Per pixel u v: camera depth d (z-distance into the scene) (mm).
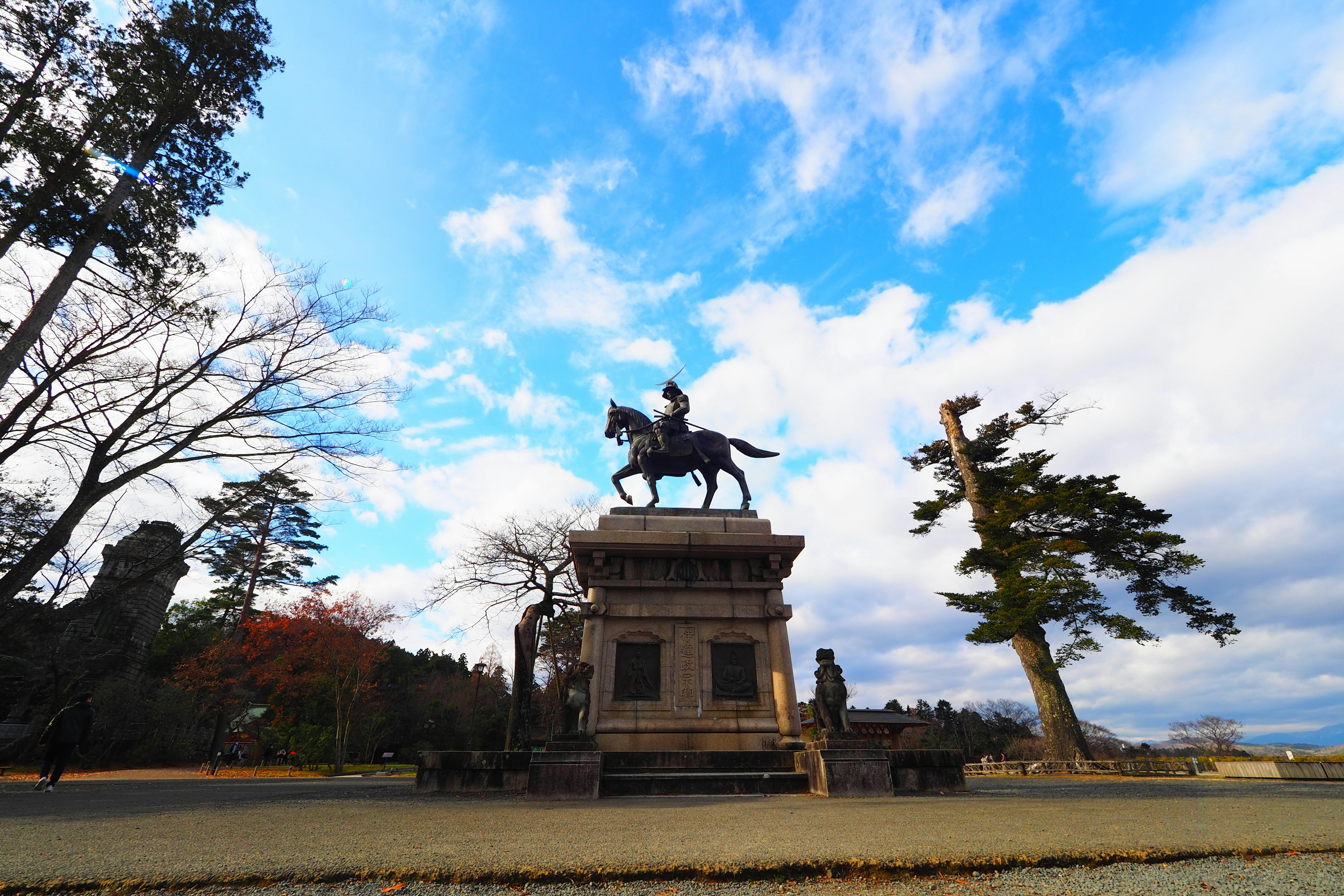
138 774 28812
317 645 39812
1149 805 8492
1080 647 27906
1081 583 27844
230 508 16406
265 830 6156
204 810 8078
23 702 33781
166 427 15836
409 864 4441
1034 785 15578
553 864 4457
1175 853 4863
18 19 13922
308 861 4531
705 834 5812
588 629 13812
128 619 39031
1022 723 71938
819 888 4238
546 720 39781
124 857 4691
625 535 14344
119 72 14992
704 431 16812
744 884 4309
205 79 16047
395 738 52781
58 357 14719
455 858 4688
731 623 14203
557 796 10109
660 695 13430
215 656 39062
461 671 72125
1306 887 4090
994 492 33562
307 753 37531
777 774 11281
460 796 10844
